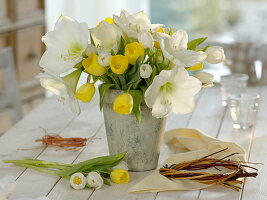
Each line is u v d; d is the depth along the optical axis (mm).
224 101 2414
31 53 3834
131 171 1737
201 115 2295
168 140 1997
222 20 4855
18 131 2117
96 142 2006
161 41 1558
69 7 4789
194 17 4918
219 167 1700
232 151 1783
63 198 1562
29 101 3852
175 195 1575
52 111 2367
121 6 4844
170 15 4969
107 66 1616
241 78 2396
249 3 4758
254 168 1669
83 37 1582
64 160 1838
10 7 3566
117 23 1622
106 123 1722
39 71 3955
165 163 1738
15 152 1905
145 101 1568
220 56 1693
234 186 1607
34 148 1942
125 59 1582
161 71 1533
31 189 1619
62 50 1630
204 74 1697
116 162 1670
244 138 2031
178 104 1604
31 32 3824
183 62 1593
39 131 2117
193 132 1963
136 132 1690
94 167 1672
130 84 1645
